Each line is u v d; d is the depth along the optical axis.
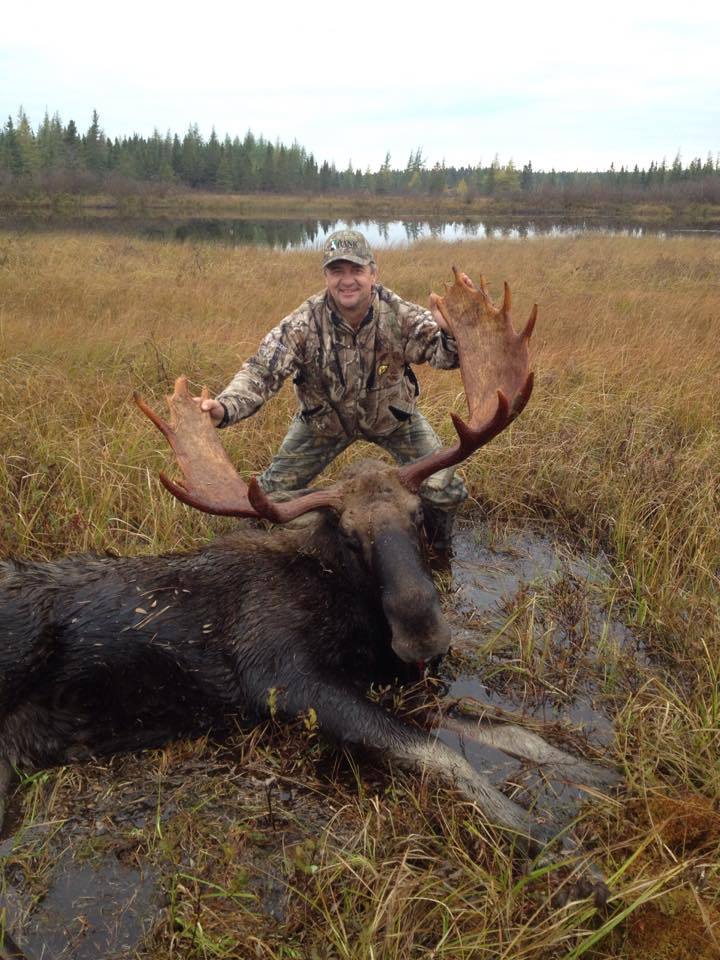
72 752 2.10
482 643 2.48
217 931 1.51
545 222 34.84
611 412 4.01
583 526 3.26
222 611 2.22
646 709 2.04
